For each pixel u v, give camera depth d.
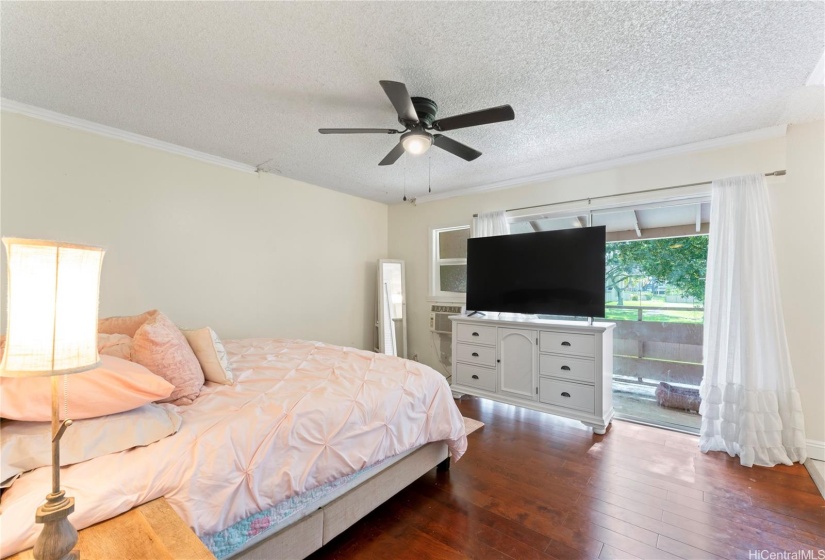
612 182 3.33
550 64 1.86
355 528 1.78
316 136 2.80
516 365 3.44
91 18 1.54
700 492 2.08
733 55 1.78
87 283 0.86
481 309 3.79
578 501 2.00
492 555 1.59
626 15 1.52
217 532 1.20
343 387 1.82
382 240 5.11
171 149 2.98
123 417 1.21
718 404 2.62
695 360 3.15
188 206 3.12
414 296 4.89
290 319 3.95
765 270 2.54
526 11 1.50
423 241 4.79
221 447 1.26
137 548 0.92
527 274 3.48
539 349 3.30
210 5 1.47
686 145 2.92
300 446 1.45
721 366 2.66
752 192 2.60
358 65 1.88
